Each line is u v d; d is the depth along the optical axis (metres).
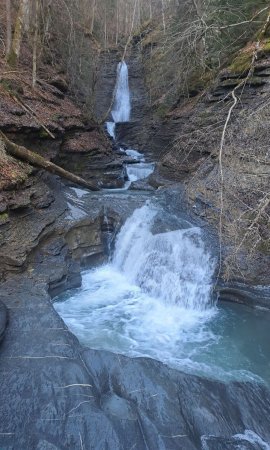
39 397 4.15
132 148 17.61
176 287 7.48
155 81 17.28
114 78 20.92
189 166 11.27
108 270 8.71
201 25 10.24
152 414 4.15
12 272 6.79
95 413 3.97
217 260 7.21
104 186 12.69
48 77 13.83
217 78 12.06
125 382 4.57
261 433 4.20
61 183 10.68
